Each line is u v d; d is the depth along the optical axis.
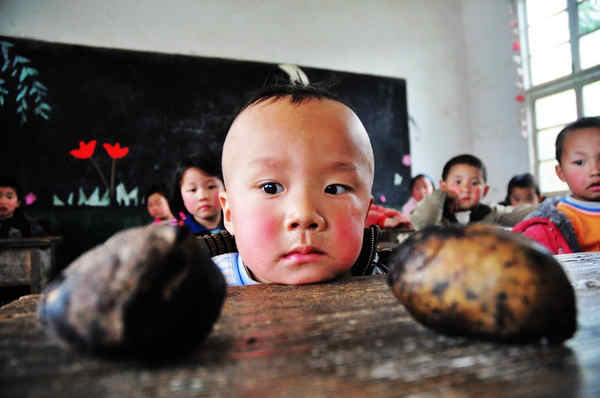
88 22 2.72
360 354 0.22
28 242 1.77
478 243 0.25
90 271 0.22
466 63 3.84
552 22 3.26
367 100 3.41
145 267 0.21
